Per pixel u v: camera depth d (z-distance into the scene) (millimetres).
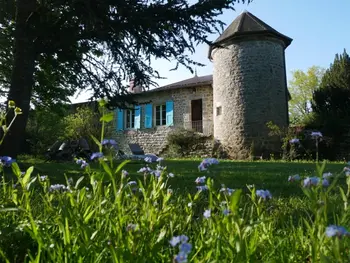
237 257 1238
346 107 16969
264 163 11680
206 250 1486
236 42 17344
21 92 7734
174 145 19375
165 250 1617
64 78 10305
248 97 16828
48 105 12234
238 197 1235
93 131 21094
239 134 16859
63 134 20375
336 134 15375
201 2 7465
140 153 18047
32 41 7949
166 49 8352
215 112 18172
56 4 6777
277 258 1497
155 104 21438
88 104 9398
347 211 1484
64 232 1488
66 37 7906
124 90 9281
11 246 1752
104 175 1658
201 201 3137
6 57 9508
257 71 16859
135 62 8875
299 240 1750
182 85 19969
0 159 2012
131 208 1700
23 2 7434
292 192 4359
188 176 6098
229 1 7512
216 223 1512
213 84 18578
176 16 7633
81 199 1739
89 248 1485
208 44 8414
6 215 2002
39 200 2867
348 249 1299
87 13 7055
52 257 1391
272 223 2092
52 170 6977
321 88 18531
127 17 7430
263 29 16812
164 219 1624
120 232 1496
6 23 8422
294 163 11750
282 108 17141
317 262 1267
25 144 18641
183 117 20156
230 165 10102
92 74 9109
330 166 9125
